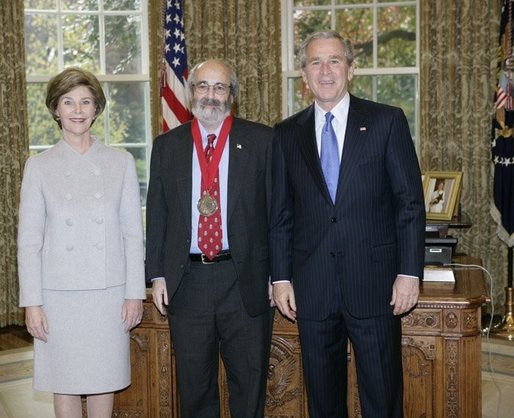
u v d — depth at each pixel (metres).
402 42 5.74
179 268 2.64
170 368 3.12
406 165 2.47
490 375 4.12
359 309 2.51
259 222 2.67
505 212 4.98
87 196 2.59
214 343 2.71
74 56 5.82
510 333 4.89
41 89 5.75
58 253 2.58
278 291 2.62
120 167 2.67
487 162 5.36
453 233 5.43
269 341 2.75
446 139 5.45
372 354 2.53
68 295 2.59
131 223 2.67
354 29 5.80
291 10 5.88
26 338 5.20
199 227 2.63
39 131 5.76
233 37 5.66
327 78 2.47
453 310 2.85
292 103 5.95
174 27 5.34
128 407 3.18
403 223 2.47
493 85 5.28
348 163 2.47
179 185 2.66
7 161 5.43
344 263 2.50
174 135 2.75
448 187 3.85
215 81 2.60
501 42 4.91
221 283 2.63
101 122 5.87
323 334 2.57
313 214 2.53
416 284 2.46
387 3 5.73
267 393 3.09
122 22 5.88
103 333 2.63
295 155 2.57
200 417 2.75
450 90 5.38
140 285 2.67
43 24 5.74
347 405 2.91
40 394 4.00
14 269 5.48
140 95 5.93
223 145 2.67
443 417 2.90
